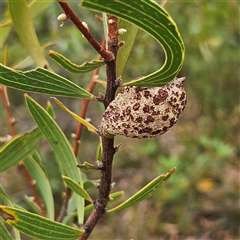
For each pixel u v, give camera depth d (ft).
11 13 0.78
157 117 0.58
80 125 0.91
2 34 0.92
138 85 0.57
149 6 0.46
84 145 2.48
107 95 0.61
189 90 2.61
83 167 0.65
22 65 0.97
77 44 1.88
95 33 2.03
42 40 1.97
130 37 0.67
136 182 2.41
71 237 0.69
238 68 2.54
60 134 0.75
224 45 2.34
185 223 2.14
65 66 0.59
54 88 0.62
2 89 0.96
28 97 0.71
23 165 0.98
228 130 2.60
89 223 0.70
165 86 0.58
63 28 2.14
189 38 2.17
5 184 2.22
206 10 2.10
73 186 0.70
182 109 0.59
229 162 2.45
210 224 2.14
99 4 0.46
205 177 2.29
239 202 2.18
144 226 2.13
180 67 0.54
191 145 2.47
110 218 2.20
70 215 0.91
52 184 2.06
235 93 2.59
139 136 0.59
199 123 2.63
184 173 2.28
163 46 0.51
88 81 2.05
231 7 2.15
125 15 0.47
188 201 2.22
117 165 2.55
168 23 0.48
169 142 2.60
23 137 0.79
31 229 0.66
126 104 0.58
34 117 0.73
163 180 0.66
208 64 2.37
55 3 1.89
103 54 0.58
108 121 0.59
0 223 0.72
